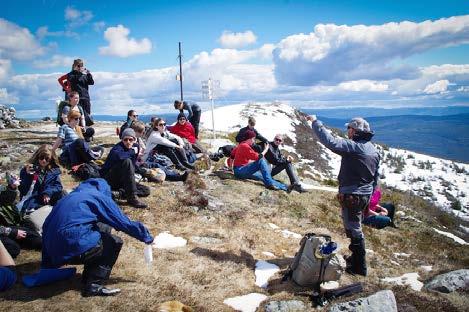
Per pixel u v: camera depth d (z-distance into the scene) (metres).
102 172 9.17
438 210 20.80
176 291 5.92
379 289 6.61
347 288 6.38
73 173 10.54
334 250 6.30
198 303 5.71
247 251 7.84
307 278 6.49
